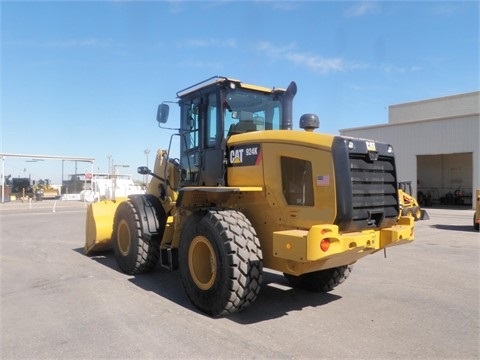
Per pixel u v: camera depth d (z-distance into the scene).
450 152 27.94
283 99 6.76
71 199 46.47
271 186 5.28
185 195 6.06
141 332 4.65
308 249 4.46
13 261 8.70
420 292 6.39
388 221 5.36
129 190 38.78
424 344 4.40
